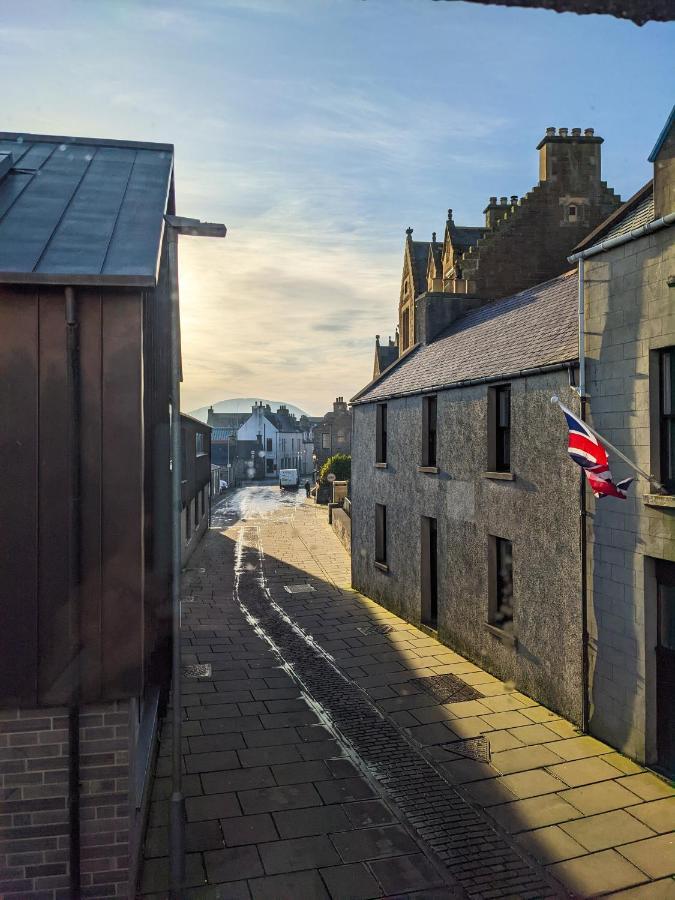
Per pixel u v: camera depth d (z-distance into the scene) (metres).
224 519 37.53
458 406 13.56
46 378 5.70
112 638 5.67
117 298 5.76
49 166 8.48
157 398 8.09
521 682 11.22
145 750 7.34
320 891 6.21
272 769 8.60
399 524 16.64
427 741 9.38
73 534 5.60
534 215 23.08
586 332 9.71
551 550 10.41
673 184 8.23
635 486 8.69
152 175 8.46
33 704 5.58
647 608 8.54
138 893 6.23
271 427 92.56
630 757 8.73
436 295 19.77
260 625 15.75
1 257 5.80
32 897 5.68
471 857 6.71
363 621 16.14
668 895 6.11
